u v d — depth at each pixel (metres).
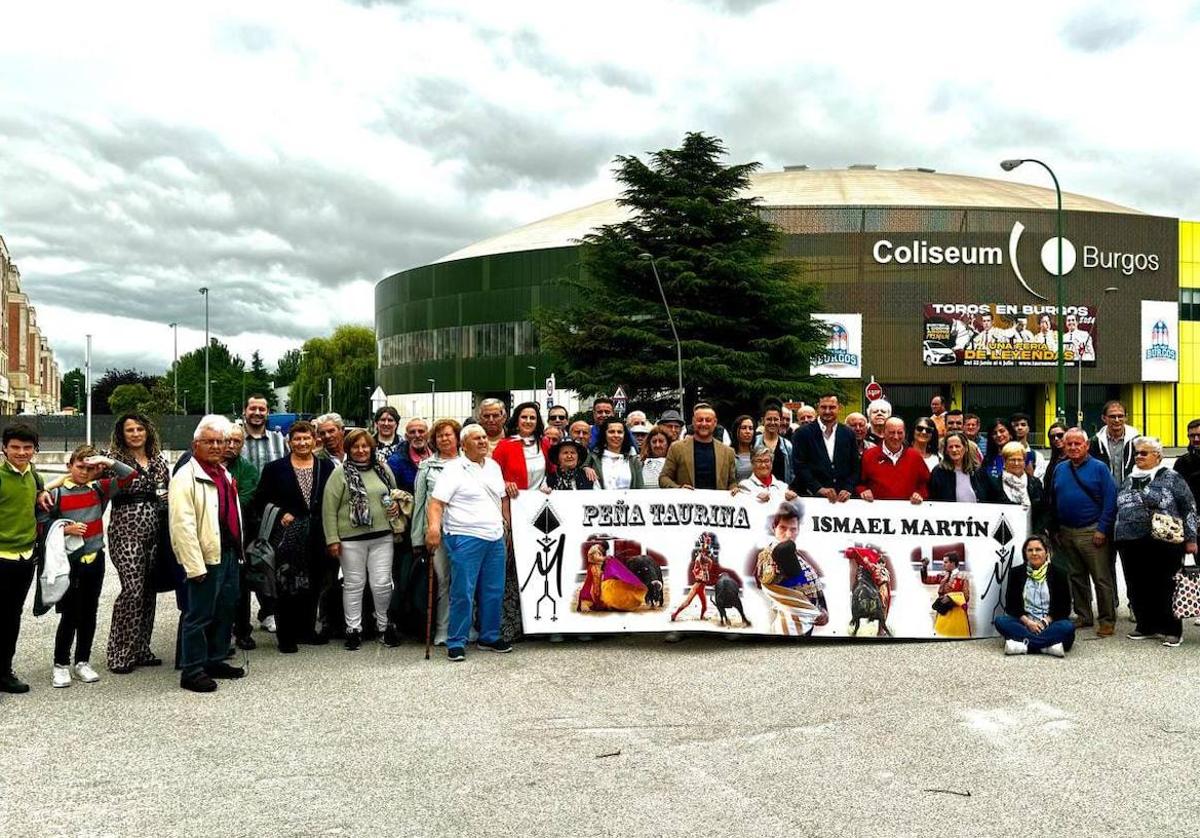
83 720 6.27
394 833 4.48
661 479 9.03
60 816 4.68
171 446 54.03
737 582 8.64
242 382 132.38
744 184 34.44
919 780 5.15
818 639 8.74
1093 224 58.19
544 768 5.34
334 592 8.84
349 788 5.04
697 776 5.21
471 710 6.48
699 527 8.71
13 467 6.86
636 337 32.41
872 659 7.95
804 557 8.72
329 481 8.41
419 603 8.60
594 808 4.77
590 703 6.64
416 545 8.44
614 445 9.39
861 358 56.66
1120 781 5.14
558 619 8.58
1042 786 5.06
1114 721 6.19
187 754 5.59
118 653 7.61
